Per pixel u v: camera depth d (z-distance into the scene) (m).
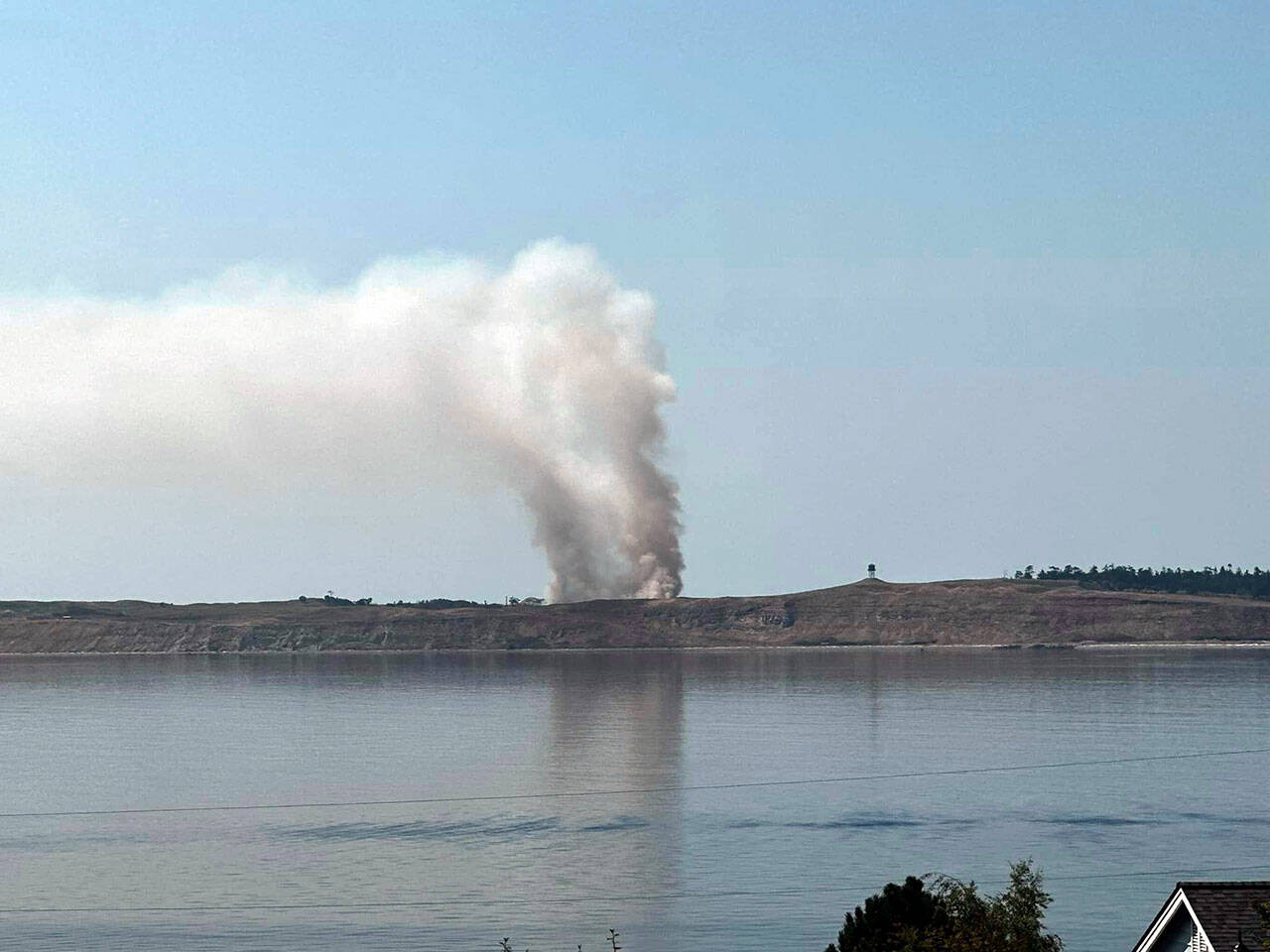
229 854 119.56
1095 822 130.62
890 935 55.66
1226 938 45.44
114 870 112.56
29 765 192.88
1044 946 58.41
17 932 90.94
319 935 89.19
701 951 84.19
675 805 144.38
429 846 121.81
